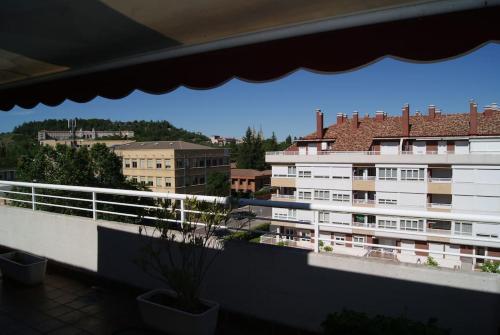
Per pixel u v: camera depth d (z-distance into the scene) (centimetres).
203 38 241
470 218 248
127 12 208
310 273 304
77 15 213
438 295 259
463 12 168
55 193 1051
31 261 451
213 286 352
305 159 3094
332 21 196
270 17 203
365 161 2847
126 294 408
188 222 323
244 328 333
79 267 461
